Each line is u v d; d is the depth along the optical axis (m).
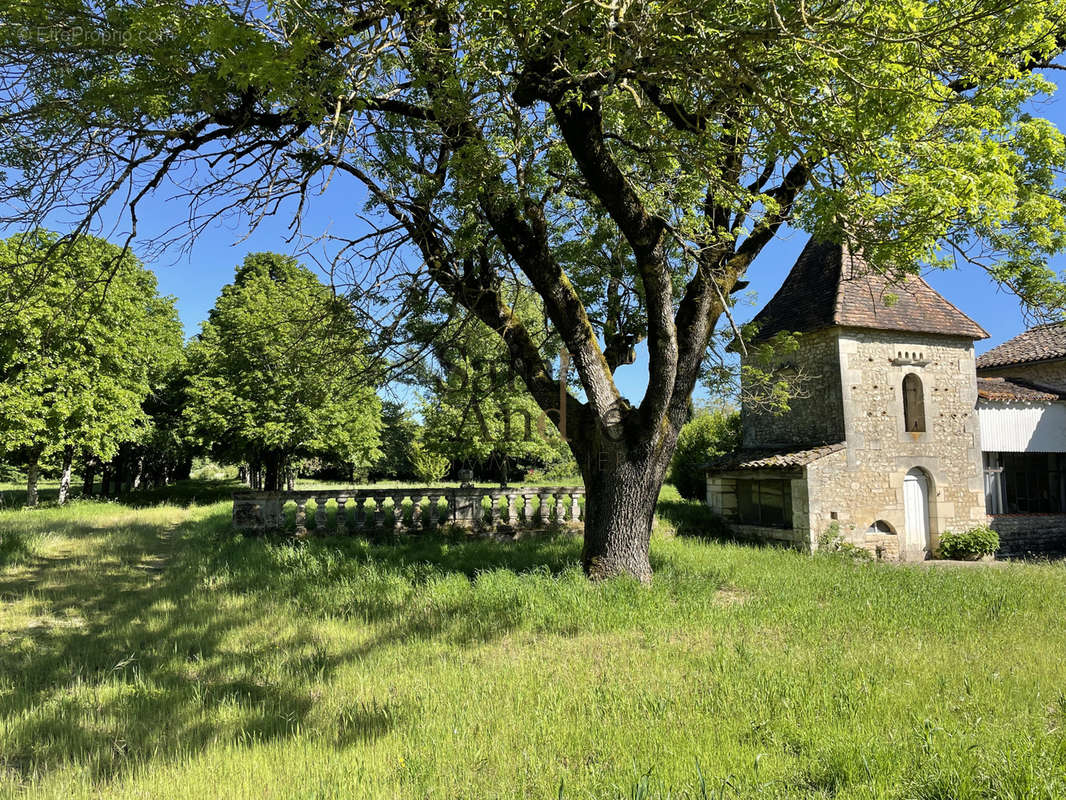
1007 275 7.68
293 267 25.25
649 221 8.38
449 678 5.50
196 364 26.25
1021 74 7.14
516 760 3.87
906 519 15.95
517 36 5.86
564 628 7.23
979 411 17.31
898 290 16.62
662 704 4.69
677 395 9.88
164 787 3.63
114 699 5.25
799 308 17.30
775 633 6.82
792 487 15.11
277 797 3.46
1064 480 19.05
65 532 15.90
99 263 15.67
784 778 3.51
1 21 5.39
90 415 23.34
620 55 5.79
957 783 3.22
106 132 6.22
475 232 8.89
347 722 4.66
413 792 3.48
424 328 10.57
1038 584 9.53
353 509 15.82
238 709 4.98
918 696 4.71
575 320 9.43
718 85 5.97
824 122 5.89
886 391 15.94
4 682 5.66
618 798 3.26
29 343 19.81
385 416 28.88
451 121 7.26
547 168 9.26
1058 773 3.28
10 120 5.73
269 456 26.30
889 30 5.36
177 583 10.16
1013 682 5.03
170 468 41.12
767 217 9.27
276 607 8.45
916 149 6.27
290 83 5.20
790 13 5.47
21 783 3.80
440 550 12.77
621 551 9.27
